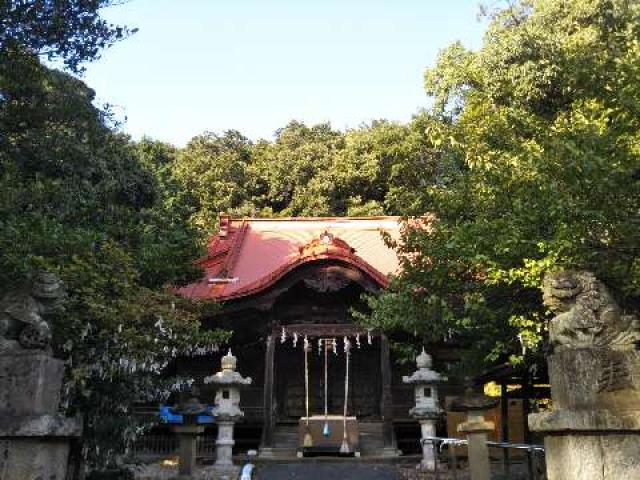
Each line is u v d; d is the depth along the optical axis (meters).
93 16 14.49
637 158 8.56
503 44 18.19
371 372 24.98
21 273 9.23
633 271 8.35
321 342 23.09
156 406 19.56
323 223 30.09
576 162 8.02
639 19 10.38
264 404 21.61
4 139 15.87
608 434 5.80
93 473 10.66
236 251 27.64
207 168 43.91
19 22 13.77
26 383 6.60
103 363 10.25
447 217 12.53
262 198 43.09
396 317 12.67
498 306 11.34
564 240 8.30
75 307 9.92
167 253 15.26
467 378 12.12
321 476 15.80
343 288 22.94
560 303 6.50
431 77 23.12
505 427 13.84
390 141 40.88
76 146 16.91
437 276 12.05
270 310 23.12
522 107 16.47
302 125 48.78
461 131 12.78
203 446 20.61
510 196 10.62
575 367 6.10
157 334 11.91
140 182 21.11
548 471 6.29
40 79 15.84
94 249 11.71
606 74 9.59
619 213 8.18
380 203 40.72
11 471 6.27
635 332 6.26
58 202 15.27
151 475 14.75
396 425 22.88
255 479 15.55
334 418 20.27
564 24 18.78
